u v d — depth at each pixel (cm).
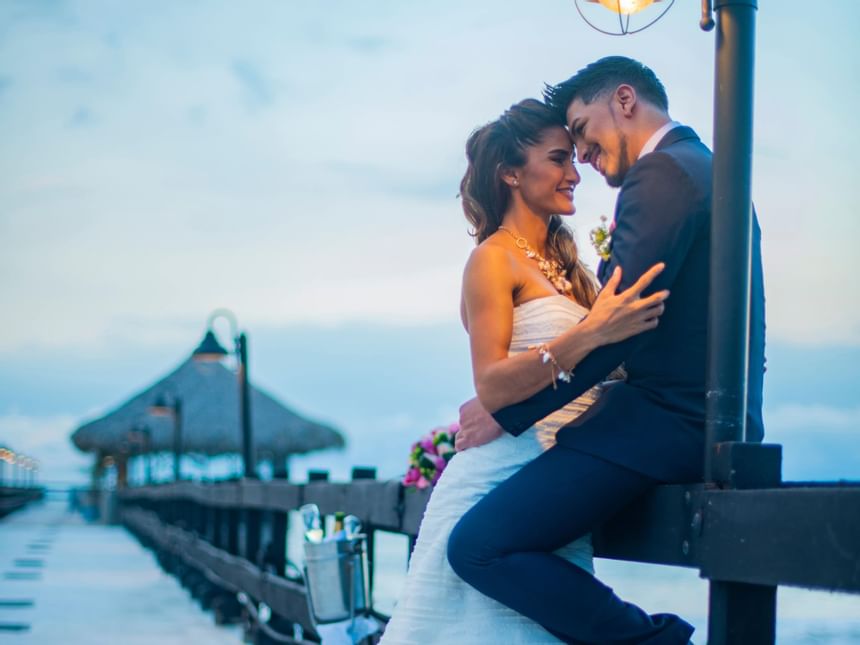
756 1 229
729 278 224
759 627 211
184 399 3366
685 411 242
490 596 251
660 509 233
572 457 246
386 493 428
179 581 1235
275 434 3169
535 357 242
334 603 415
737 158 226
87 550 1909
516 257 274
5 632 802
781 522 193
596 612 242
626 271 240
